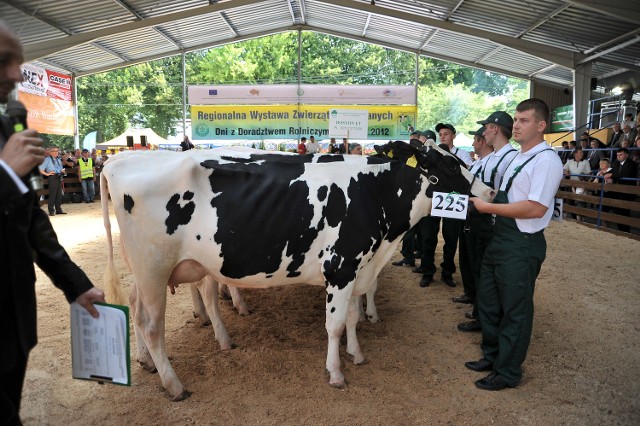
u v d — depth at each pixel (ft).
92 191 52.85
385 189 11.48
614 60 50.47
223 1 50.31
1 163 4.35
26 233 4.94
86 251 26.13
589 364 12.28
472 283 16.72
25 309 4.96
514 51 55.88
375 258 11.96
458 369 11.96
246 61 92.58
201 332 14.20
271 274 10.78
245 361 12.12
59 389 10.84
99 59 60.23
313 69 93.20
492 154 14.67
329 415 9.78
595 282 20.06
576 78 51.08
